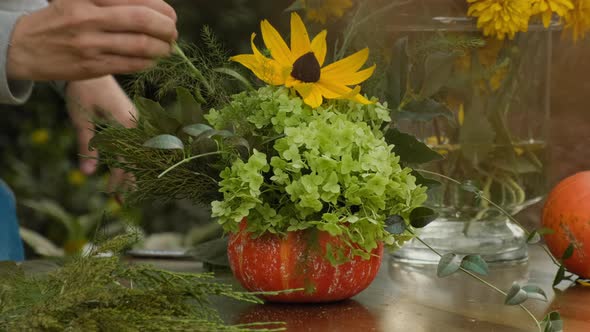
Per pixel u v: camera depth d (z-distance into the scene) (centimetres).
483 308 101
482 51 113
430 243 118
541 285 110
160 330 85
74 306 86
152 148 99
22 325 84
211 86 103
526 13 109
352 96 99
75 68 109
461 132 114
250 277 101
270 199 99
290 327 96
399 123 116
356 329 95
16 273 94
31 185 284
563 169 193
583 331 95
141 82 104
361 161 96
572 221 110
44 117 299
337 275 100
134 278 91
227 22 275
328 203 97
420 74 109
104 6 105
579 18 114
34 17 110
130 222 105
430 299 104
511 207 116
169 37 103
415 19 113
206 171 100
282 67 101
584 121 191
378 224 96
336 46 110
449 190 115
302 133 96
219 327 85
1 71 111
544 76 118
